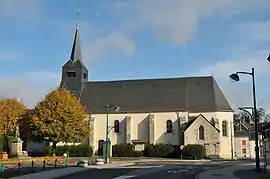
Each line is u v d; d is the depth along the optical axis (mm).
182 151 56719
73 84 68125
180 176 24500
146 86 67875
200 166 36844
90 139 63188
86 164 35281
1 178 21234
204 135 59219
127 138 62500
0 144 43844
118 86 68750
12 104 62438
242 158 65062
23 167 31172
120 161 47219
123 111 64062
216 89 65125
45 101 53031
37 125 52031
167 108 63375
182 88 66312
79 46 70500
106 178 22859
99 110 65062
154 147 59469
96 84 69750
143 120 63438
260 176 23875
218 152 58625
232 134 61781
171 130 62188
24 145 63625
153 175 25281
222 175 24984
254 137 28609
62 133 52312
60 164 37781
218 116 61750
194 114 62531
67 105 53125
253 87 27984
